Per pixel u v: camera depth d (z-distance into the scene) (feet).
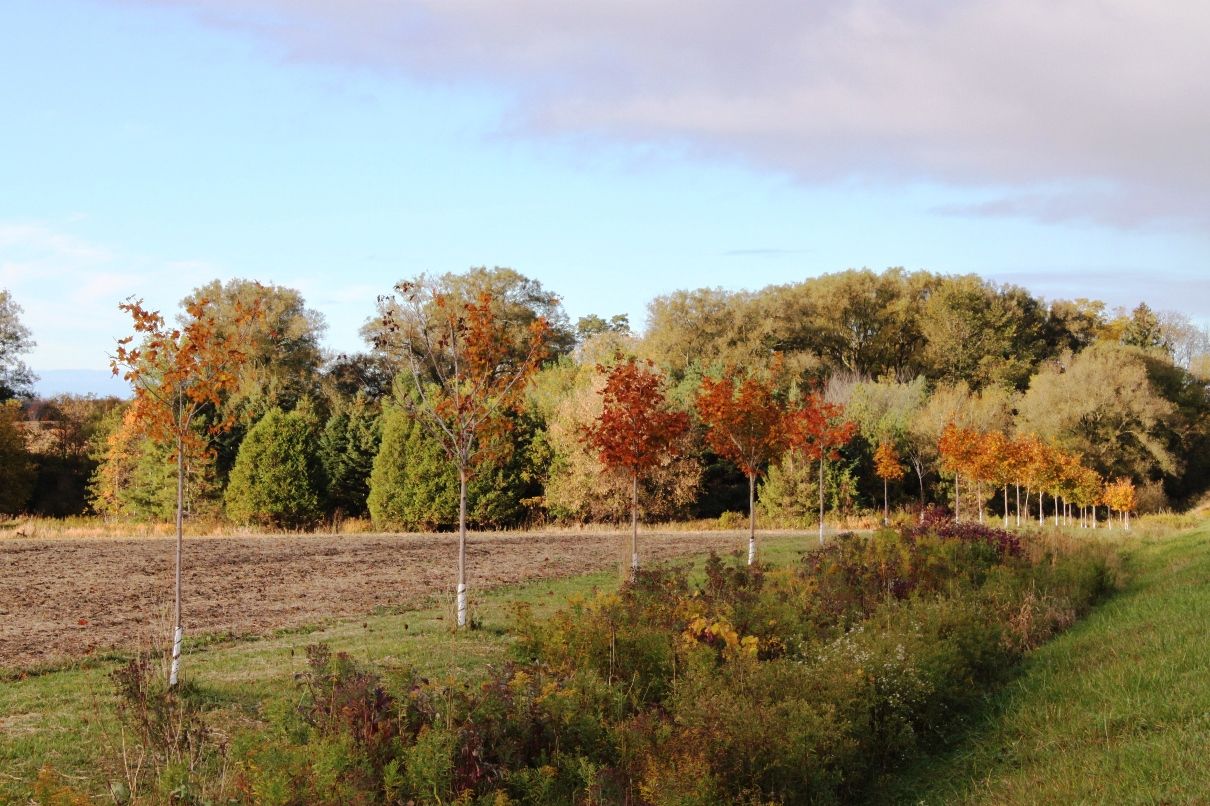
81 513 164.35
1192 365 219.61
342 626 47.50
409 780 22.44
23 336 175.94
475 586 63.10
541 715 26.32
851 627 40.68
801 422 92.84
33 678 35.55
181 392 35.88
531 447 143.74
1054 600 53.06
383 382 185.78
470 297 201.77
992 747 30.50
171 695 29.50
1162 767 24.53
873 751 30.35
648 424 63.16
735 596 41.96
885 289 232.73
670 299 206.80
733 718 26.20
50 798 21.15
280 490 134.21
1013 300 230.89
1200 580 57.57
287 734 25.21
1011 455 133.39
